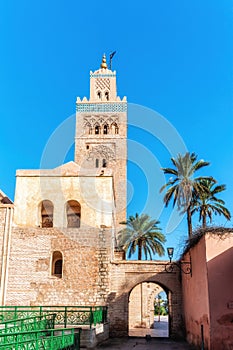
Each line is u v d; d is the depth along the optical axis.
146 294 40.31
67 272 25.25
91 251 25.67
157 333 30.12
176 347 19.88
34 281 24.92
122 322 24.80
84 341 18.23
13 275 24.78
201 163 34.06
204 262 16.05
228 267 15.46
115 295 25.42
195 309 19.08
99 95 51.25
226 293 15.16
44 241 25.83
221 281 15.32
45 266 25.31
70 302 24.61
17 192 27.61
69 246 25.75
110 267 25.72
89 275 25.20
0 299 24.06
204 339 16.19
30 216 27.06
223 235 15.86
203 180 34.78
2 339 10.47
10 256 25.09
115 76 52.16
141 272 26.03
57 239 25.91
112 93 51.22
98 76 52.28
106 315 24.14
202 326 16.62
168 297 27.41
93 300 24.72
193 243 18.41
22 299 24.45
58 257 26.38
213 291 15.22
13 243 25.41
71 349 13.52
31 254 25.42
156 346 20.36
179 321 25.03
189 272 20.78
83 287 24.92
